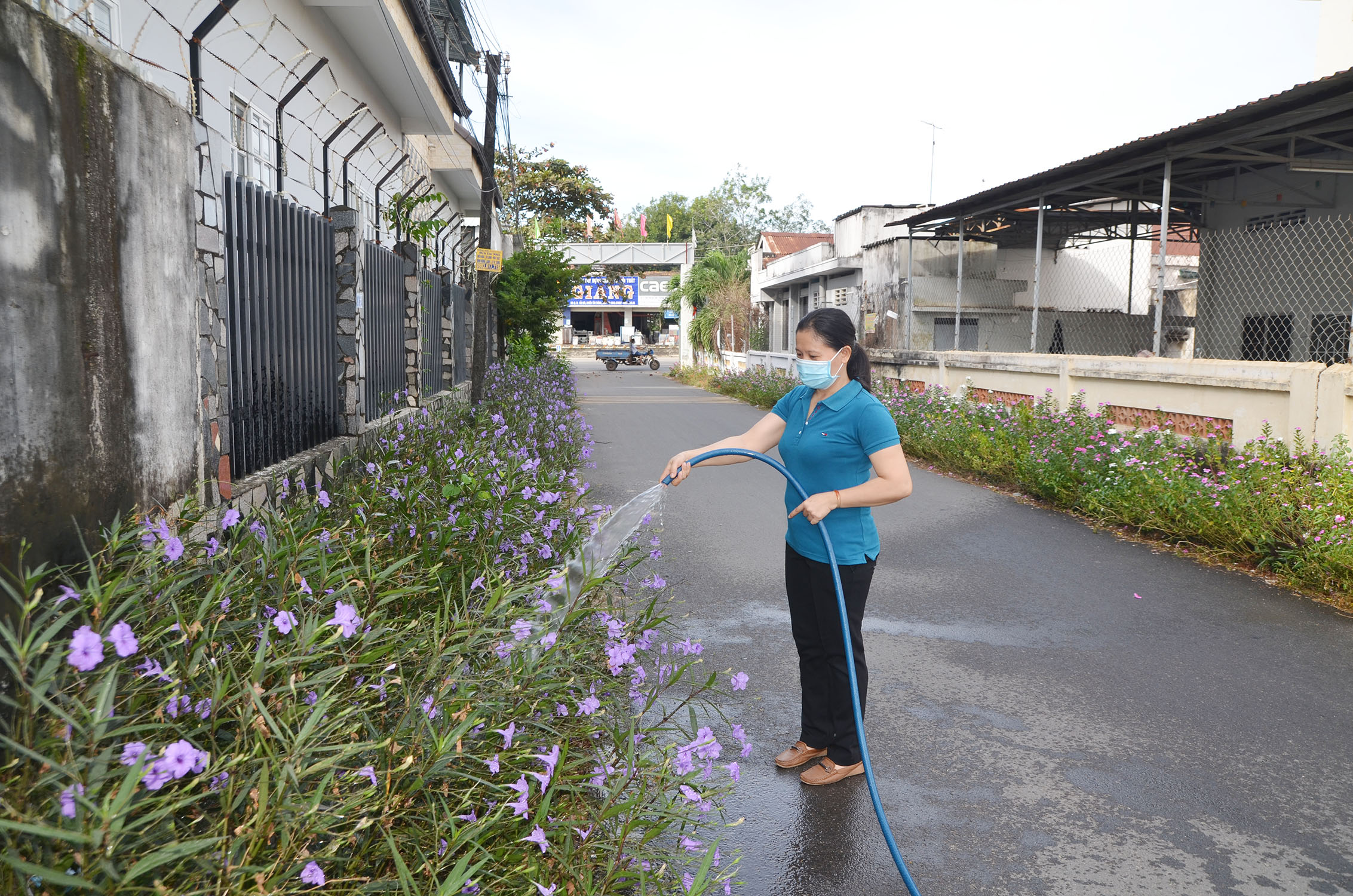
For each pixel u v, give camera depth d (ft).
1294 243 46.29
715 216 215.51
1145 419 31.81
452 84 45.27
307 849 6.12
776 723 13.33
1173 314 63.62
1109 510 26.84
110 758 5.20
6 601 7.32
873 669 15.62
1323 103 28.22
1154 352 35.17
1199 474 26.89
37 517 7.95
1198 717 13.73
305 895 5.78
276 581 8.64
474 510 13.97
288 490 14.38
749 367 90.94
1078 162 36.78
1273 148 41.65
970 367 45.24
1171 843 10.34
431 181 57.06
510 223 118.11
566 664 9.11
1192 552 23.63
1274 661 15.99
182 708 6.64
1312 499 21.67
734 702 13.92
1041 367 38.09
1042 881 9.60
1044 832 10.56
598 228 189.98
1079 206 53.62
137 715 6.19
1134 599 19.63
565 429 31.55
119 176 9.61
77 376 8.68
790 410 11.97
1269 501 22.27
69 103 8.61
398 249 31.37
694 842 8.68
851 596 11.34
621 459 39.86
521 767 8.21
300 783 6.32
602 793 9.13
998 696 14.47
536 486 17.72
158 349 10.52
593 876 7.35
